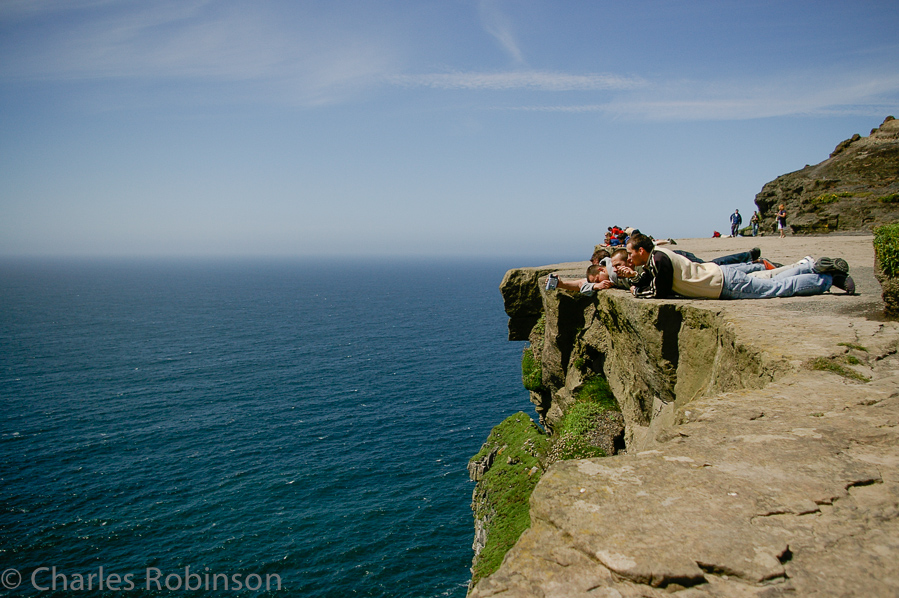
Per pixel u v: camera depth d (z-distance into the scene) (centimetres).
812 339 577
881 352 535
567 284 1173
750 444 371
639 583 242
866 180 3281
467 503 3597
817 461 341
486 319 13888
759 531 270
